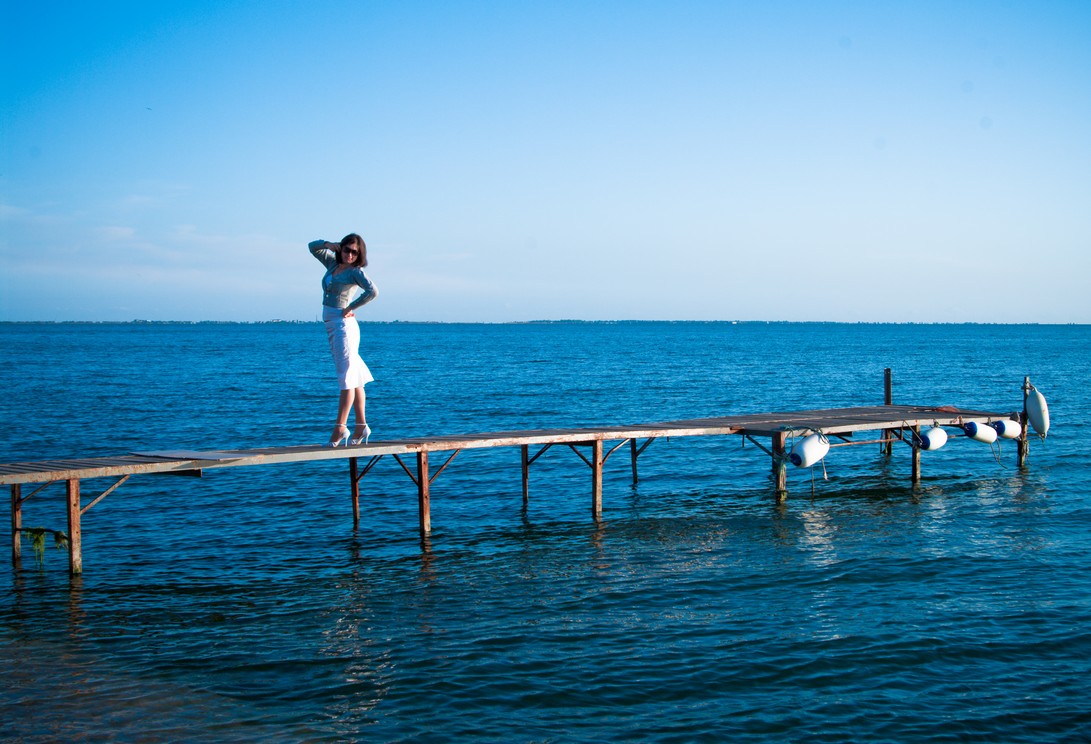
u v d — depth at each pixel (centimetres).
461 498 1909
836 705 864
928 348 11219
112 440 2808
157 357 8381
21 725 816
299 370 6425
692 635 1056
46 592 1250
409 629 1091
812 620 1105
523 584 1287
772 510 1814
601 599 1207
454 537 1584
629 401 4128
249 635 1073
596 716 845
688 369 6575
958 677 927
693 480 2128
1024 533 1564
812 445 1834
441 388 4859
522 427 3167
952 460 2383
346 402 1362
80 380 5256
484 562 1416
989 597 1190
